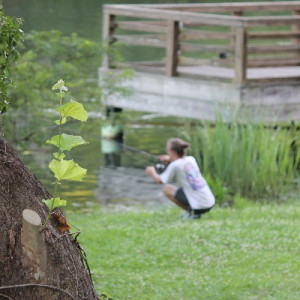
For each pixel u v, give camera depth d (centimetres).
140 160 1762
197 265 969
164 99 1784
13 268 399
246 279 883
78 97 1428
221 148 1534
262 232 1123
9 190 416
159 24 1939
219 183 1441
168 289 850
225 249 1044
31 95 1252
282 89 1681
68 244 439
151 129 2067
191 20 1731
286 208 1330
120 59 1570
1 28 420
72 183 1516
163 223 1239
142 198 1480
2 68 427
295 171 1622
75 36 1452
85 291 438
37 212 423
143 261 980
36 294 402
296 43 1902
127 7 1850
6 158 424
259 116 1664
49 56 1416
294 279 884
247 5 1991
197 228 1164
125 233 1122
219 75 1727
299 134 1827
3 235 403
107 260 980
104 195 1473
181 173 1304
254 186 1509
